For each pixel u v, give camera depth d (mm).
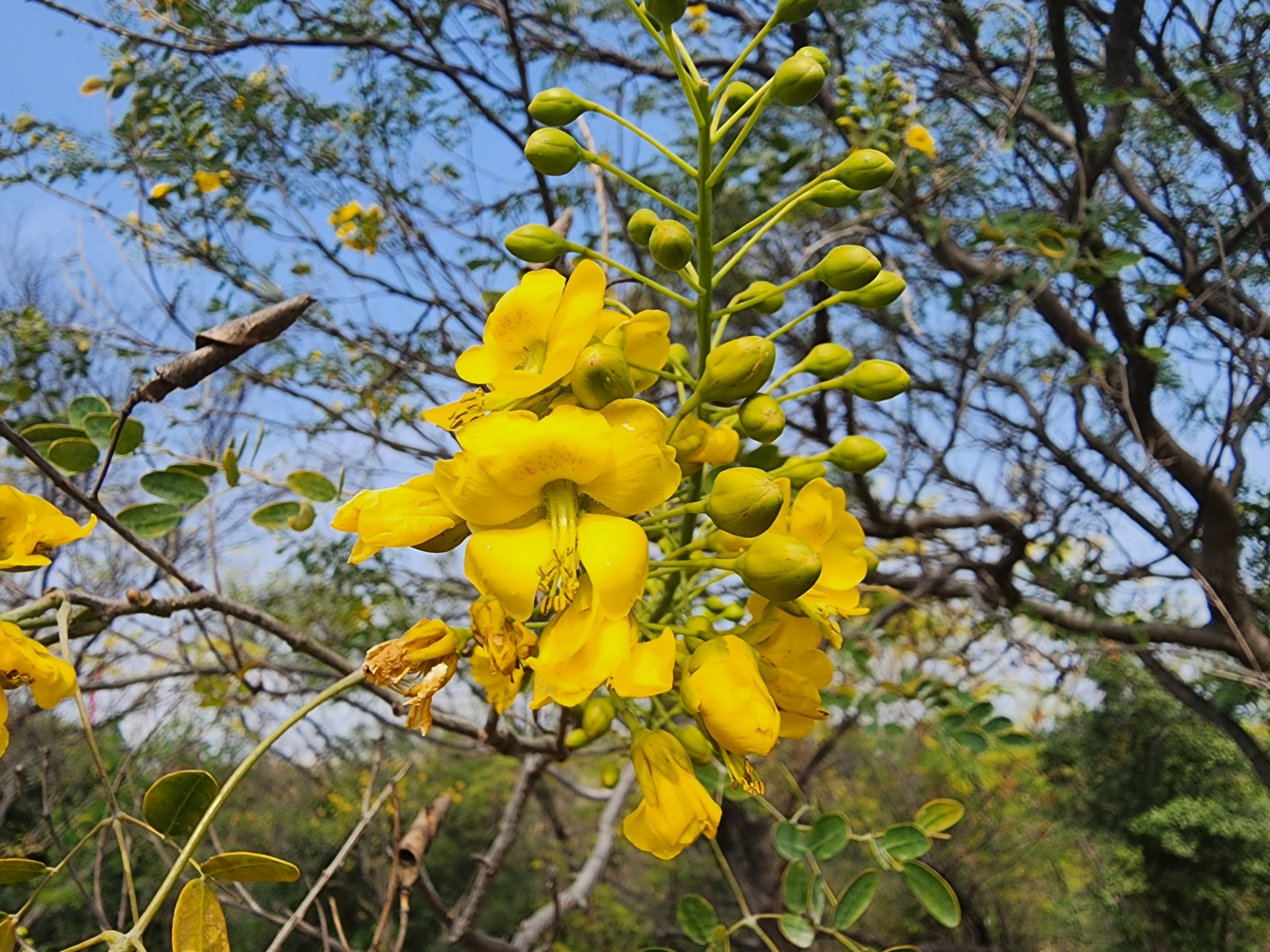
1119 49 3955
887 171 1449
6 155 4664
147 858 5535
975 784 6980
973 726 3264
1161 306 3955
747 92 1545
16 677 1366
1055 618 4641
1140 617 4539
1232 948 4672
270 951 1714
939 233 3869
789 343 5398
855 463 1704
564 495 1223
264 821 6957
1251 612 4332
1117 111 3961
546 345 1319
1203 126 3924
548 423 1177
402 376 4895
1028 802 6691
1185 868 4836
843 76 4152
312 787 7344
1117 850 5055
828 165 4641
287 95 5059
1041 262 3869
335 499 2283
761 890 5078
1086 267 3520
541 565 1170
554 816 6863
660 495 1234
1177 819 4762
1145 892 4957
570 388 1306
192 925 1222
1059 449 4496
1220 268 4082
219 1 4762
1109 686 5164
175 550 3945
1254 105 3850
